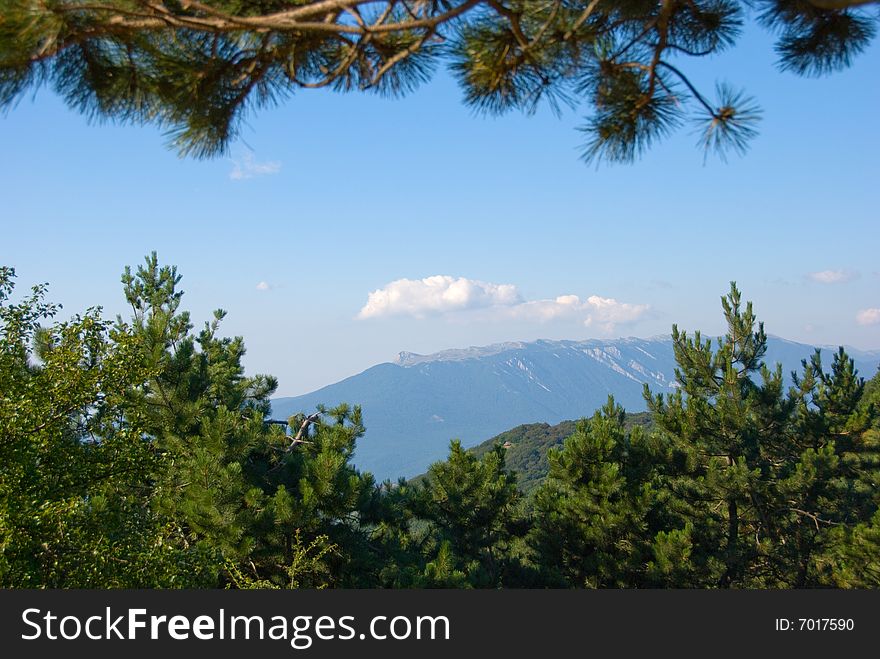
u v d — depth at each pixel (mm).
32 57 3246
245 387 19266
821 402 24234
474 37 3904
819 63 4320
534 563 18016
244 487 13719
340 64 4180
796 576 19969
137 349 10492
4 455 8500
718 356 22453
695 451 20703
